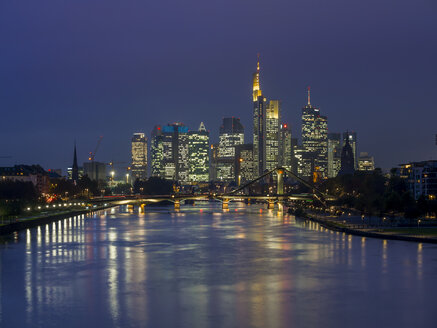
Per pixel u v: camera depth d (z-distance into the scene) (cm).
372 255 18925
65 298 13200
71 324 11219
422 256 18462
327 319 11438
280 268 16975
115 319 11494
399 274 15712
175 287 14312
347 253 19575
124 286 14450
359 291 13750
